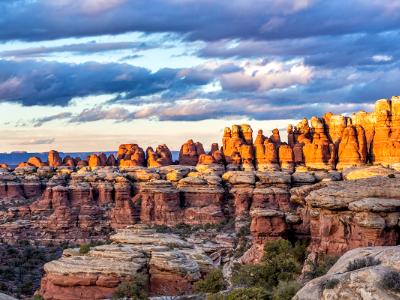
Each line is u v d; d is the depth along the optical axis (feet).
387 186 321.52
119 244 385.29
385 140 603.26
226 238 476.95
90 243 546.67
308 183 549.13
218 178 609.01
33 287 468.34
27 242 604.90
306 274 290.97
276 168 636.07
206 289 313.32
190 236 509.35
